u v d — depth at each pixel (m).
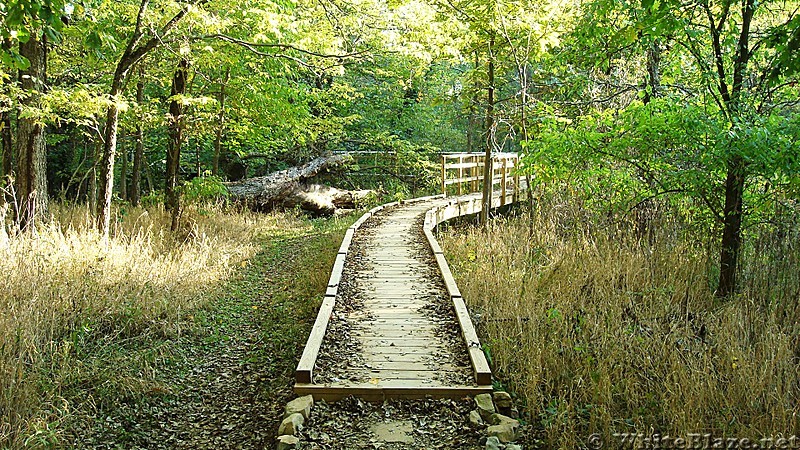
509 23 9.66
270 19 7.62
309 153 16.73
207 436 4.01
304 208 14.00
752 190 6.73
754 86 6.63
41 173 8.00
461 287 7.01
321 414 3.98
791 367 4.63
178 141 9.94
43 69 7.96
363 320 5.58
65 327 5.28
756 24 7.39
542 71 11.73
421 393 4.15
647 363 4.89
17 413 3.77
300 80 15.23
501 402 4.17
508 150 20.55
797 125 5.50
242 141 13.85
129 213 10.37
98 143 11.41
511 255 8.65
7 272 5.99
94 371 4.62
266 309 6.77
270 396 4.54
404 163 16.75
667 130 6.03
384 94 19.14
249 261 9.02
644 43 7.04
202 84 10.88
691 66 7.59
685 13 6.28
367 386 4.18
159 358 5.12
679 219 8.18
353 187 16.28
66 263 6.60
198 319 6.12
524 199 14.05
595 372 4.61
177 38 8.14
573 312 6.13
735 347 5.04
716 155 5.77
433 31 8.54
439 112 20.16
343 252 8.06
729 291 6.66
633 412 4.15
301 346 5.54
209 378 4.93
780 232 6.82
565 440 3.74
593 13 7.02
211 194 9.93
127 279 6.48
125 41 8.24
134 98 10.77
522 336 5.38
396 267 7.67
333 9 8.66
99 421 4.09
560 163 7.21
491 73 10.91
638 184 7.62
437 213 11.37
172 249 8.57
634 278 7.08
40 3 3.64
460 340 5.10
